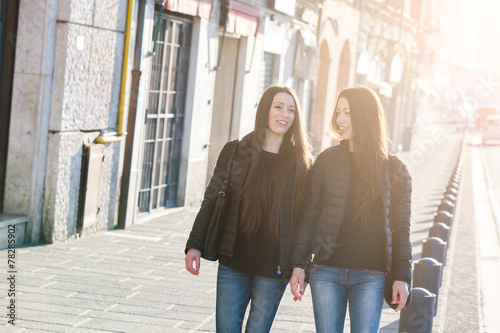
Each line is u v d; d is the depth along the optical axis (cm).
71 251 977
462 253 1335
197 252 463
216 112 1728
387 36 3412
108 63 1109
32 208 992
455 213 1906
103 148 1123
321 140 2553
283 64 2019
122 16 1134
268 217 457
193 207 1534
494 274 1184
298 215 464
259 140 461
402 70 3975
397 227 462
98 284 810
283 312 770
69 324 646
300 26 2130
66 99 1002
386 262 455
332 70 2573
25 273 821
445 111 6825
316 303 461
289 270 459
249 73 1745
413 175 2820
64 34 991
